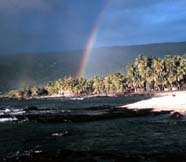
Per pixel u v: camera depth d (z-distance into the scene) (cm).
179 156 4266
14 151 5141
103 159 4316
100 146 5316
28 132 7488
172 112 10294
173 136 5972
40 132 7419
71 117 10694
